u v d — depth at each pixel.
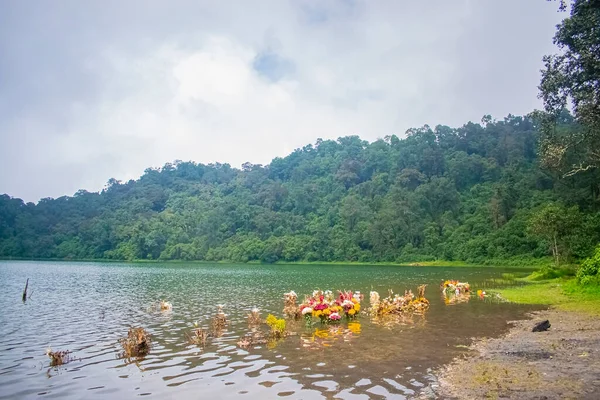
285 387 10.92
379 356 13.95
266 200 149.75
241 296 33.38
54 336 18.12
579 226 48.81
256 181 173.50
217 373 12.26
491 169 130.75
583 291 29.19
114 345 16.31
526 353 13.95
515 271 64.69
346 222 126.12
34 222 151.88
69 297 33.28
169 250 136.00
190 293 36.00
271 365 12.98
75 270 76.50
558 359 13.01
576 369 11.80
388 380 11.41
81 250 140.12
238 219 143.12
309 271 74.62
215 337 17.34
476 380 11.22
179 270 79.50
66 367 13.20
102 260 136.25
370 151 163.00
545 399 9.60
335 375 11.88
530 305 25.66
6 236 145.00
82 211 167.12
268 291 37.44
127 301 30.56
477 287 37.44
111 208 167.75
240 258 125.06
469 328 18.78
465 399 9.90
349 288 39.53
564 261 50.00
